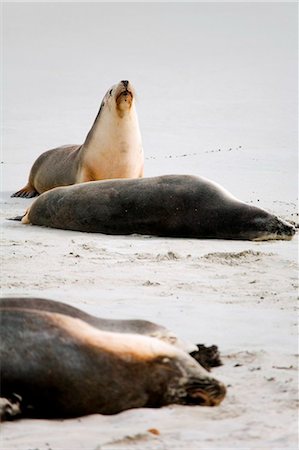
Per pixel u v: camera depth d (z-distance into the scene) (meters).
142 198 60.81
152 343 26.41
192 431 24.66
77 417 25.72
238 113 151.75
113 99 73.06
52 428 24.94
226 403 26.88
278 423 25.38
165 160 98.50
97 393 25.53
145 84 199.25
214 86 192.25
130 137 74.19
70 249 52.75
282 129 131.88
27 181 92.44
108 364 25.59
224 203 59.59
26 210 68.94
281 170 89.75
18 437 24.25
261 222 58.34
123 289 41.59
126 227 60.75
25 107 167.00
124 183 62.22
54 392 25.28
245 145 116.12
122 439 24.05
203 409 26.31
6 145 123.00
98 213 61.34
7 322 25.56
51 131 137.88
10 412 25.11
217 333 34.09
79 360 25.36
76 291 40.91
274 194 77.50
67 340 25.45
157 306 38.03
